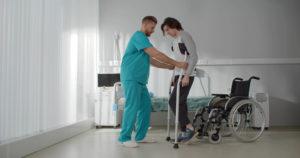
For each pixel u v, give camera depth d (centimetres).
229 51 492
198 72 486
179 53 296
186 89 288
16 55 239
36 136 263
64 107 351
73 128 364
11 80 232
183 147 281
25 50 254
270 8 494
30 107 265
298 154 245
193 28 496
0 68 217
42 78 288
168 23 291
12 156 222
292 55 488
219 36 493
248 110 332
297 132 394
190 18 497
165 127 462
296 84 485
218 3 496
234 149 270
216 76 491
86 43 441
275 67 489
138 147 281
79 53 408
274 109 484
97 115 450
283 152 254
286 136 357
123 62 288
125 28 504
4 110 224
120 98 446
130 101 282
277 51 489
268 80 487
